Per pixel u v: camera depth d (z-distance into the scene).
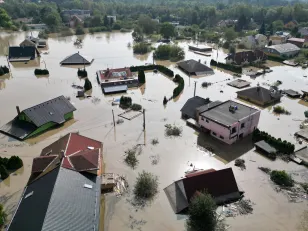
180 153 48.34
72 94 73.19
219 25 184.12
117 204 37.22
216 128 51.44
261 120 60.62
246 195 38.97
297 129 56.78
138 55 114.38
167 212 35.94
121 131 55.19
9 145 50.06
